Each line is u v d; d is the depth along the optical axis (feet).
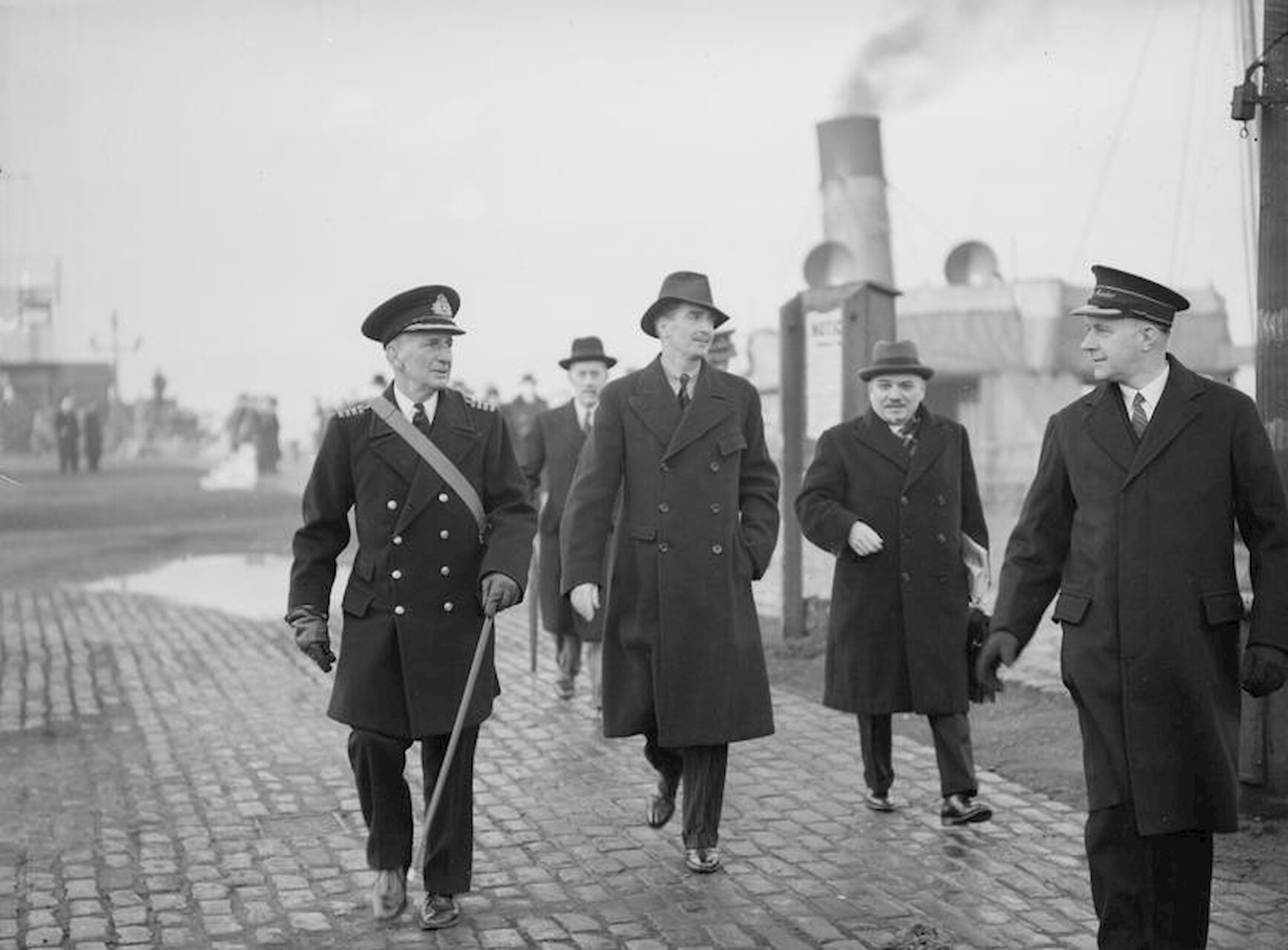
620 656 18.43
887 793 20.42
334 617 40.68
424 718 15.64
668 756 19.43
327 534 16.21
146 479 88.07
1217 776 13.17
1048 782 21.75
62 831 19.83
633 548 18.25
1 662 33.60
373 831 16.05
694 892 17.01
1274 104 19.22
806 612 35.58
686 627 17.80
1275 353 19.24
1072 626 13.73
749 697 17.95
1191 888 13.55
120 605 43.37
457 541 15.90
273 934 15.75
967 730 19.74
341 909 16.56
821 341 34.14
